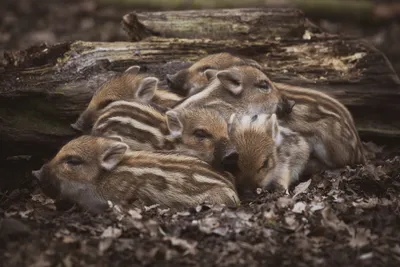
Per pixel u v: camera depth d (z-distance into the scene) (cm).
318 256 886
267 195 1096
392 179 1171
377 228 966
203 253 888
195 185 1071
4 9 2600
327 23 2523
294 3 2517
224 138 1155
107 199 1086
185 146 1171
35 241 899
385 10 2597
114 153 1088
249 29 1423
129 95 1252
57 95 1248
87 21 2498
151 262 863
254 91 1262
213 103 1252
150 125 1191
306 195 1096
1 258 856
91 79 1289
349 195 1100
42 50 1365
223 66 1308
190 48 1370
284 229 944
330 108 1287
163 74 1334
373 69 1377
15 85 1255
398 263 873
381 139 1384
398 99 1375
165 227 953
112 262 862
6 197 1162
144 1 2538
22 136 1218
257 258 877
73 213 1048
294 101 1273
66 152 1100
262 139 1158
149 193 1075
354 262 873
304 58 1391
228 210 1005
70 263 845
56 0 2691
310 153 1275
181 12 1430
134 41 1442
